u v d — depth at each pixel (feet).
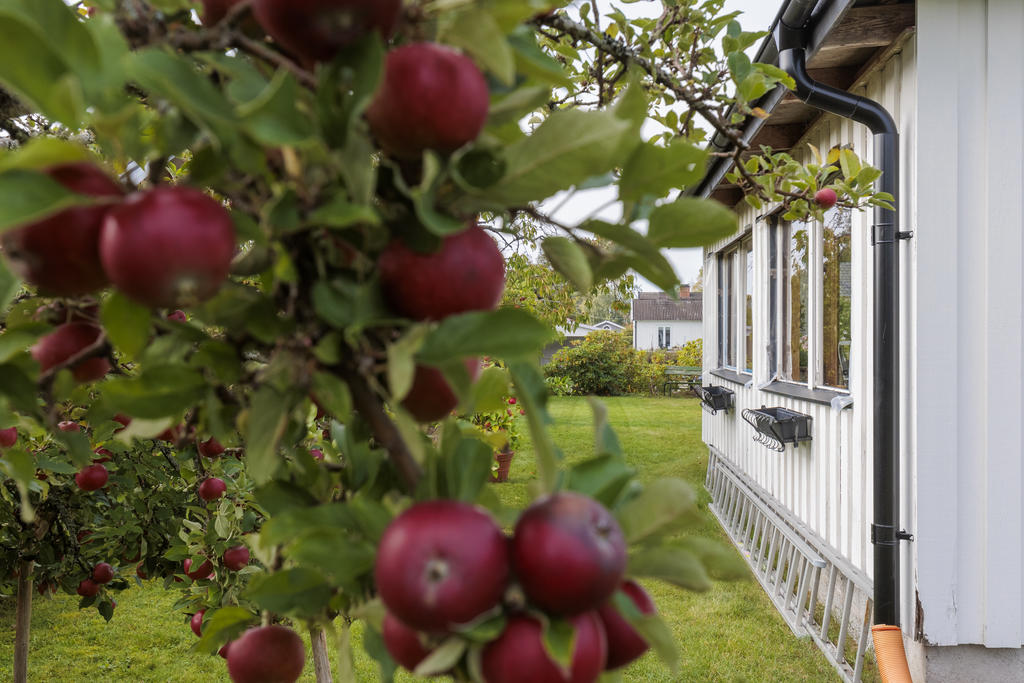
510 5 2.40
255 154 2.20
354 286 2.52
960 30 13.21
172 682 17.15
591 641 2.20
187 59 2.24
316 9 2.02
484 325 2.33
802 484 20.08
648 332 133.90
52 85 1.90
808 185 9.90
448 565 2.06
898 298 14.24
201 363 2.70
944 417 13.48
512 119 2.79
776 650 17.79
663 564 2.51
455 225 2.33
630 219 3.10
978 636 13.46
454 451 2.73
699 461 42.91
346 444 3.62
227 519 7.54
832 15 12.56
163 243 1.95
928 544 13.53
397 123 2.23
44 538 10.99
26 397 2.90
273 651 3.89
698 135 6.93
